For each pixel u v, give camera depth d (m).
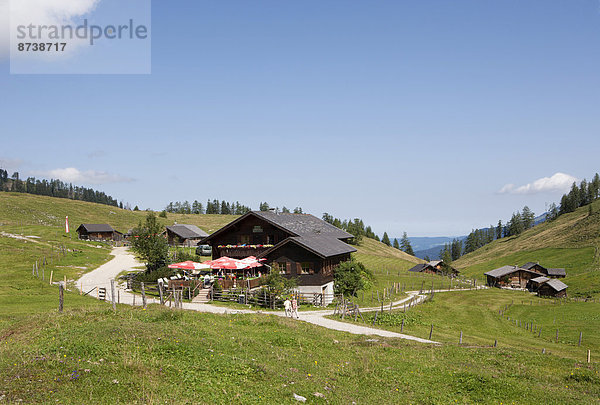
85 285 53.78
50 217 145.38
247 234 56.38
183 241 108.38
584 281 109.12
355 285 54.75
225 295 43.88
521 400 16.55
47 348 16.38
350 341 26.53
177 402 12.35
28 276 51.50
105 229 111.06
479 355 25.59
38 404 11.45
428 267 117.50
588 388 19.36
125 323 21.17
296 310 37.88
